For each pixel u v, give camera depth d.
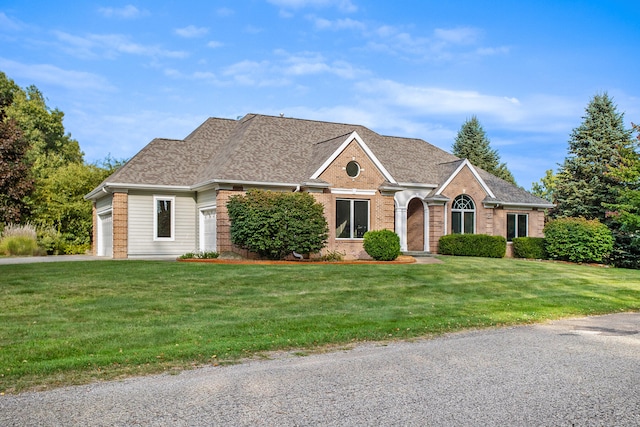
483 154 56.66
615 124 37.66
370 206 25.44
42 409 5.68
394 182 25.80
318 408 5.72
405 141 34.19
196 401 5.94
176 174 26.05
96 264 19.33
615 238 30.97
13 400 5.99
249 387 6.48
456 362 7.84
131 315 11.23
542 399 6.12
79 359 7.73
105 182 25.08
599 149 36.97
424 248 29.89
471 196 30.53
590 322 11.91
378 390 6.39
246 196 21.58
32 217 34.06
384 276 17.48
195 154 27.84
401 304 13.43
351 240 24.84
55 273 16.59
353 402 5.93
